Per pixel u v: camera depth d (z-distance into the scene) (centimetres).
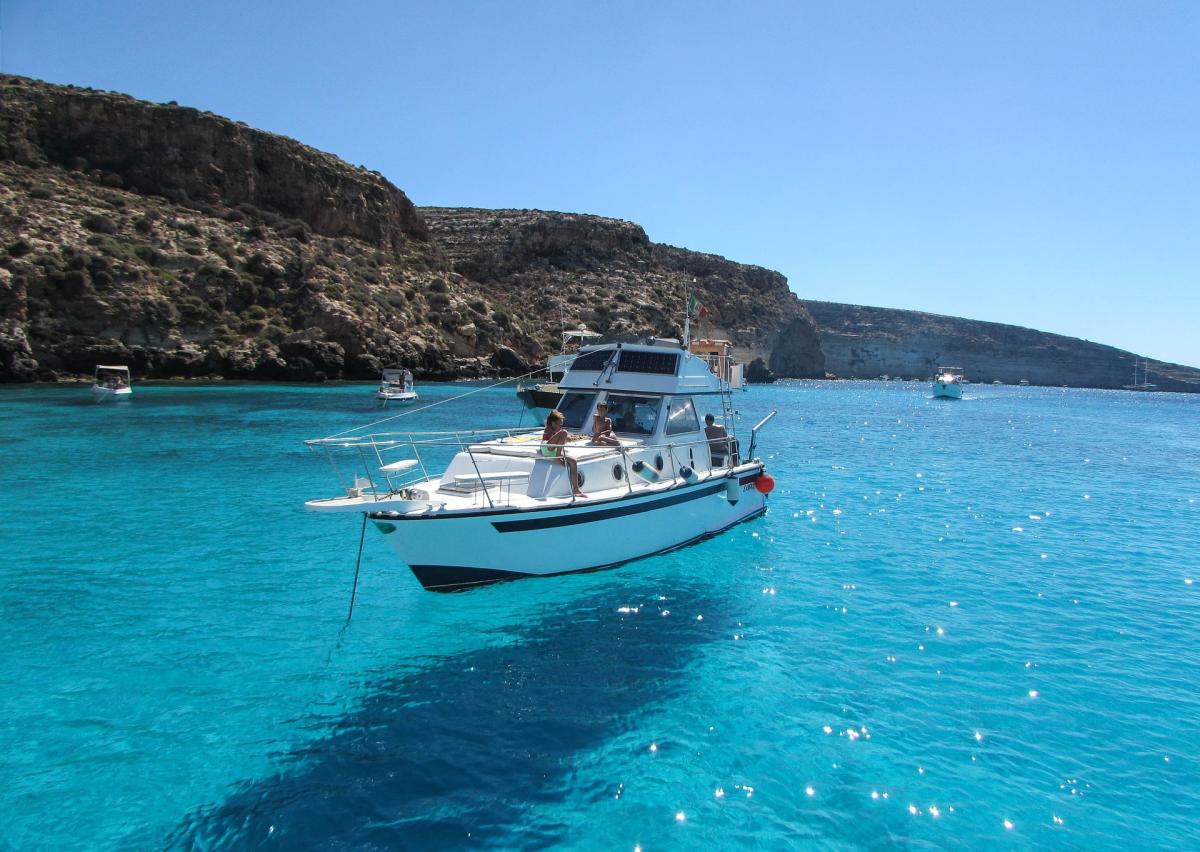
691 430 1357
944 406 7619
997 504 1878
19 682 782
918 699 760
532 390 2861
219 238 7719
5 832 536
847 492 2014
